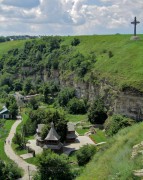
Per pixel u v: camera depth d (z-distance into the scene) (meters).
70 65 148.88
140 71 99.31
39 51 192.00
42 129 84.50
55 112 87.88
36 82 175.38
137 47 126.69
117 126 86.88
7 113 122.88
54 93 151.00
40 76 177.12
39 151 81.25
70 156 74.44
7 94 163.00
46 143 79.81
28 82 165.12
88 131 96.31
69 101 127.50
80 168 61.00
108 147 36.31
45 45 195.25
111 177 23.73
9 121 118.38
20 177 66.44
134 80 94.81
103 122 103.38
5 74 187.38
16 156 80.69
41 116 100.12
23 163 75.38
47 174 59.69
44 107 132.88
